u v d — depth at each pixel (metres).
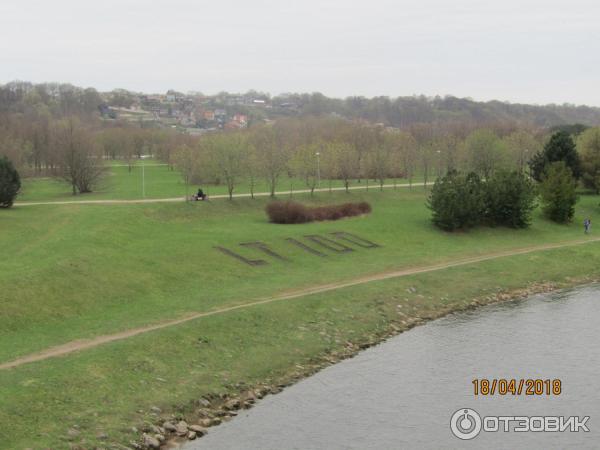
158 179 154.38
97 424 36.59
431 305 68.31
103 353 44.19
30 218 83.12
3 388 37.66
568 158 133.50
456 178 104.06
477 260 86.06
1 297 51.97
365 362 51.09
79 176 120.06
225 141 111.50
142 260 69.38
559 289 78.88
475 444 37.53
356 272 75.88
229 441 37.25
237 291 64.94
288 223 96.81
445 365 50.34
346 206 105.88
